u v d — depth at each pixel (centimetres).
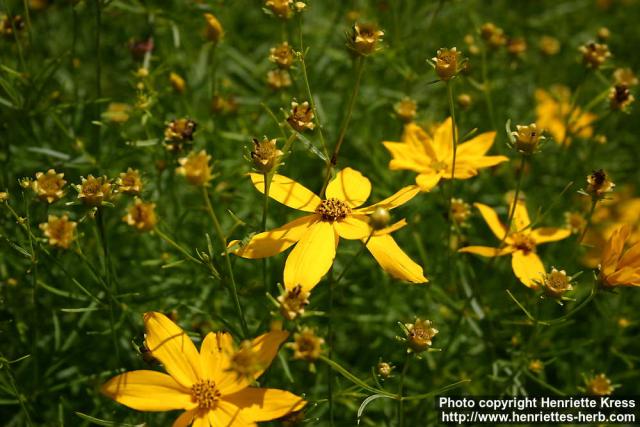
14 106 34
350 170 31
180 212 38
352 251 36
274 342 27
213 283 35
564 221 41
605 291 29
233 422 27
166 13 39
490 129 43
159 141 35
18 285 34
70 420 32
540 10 58
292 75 34
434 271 37
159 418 33
